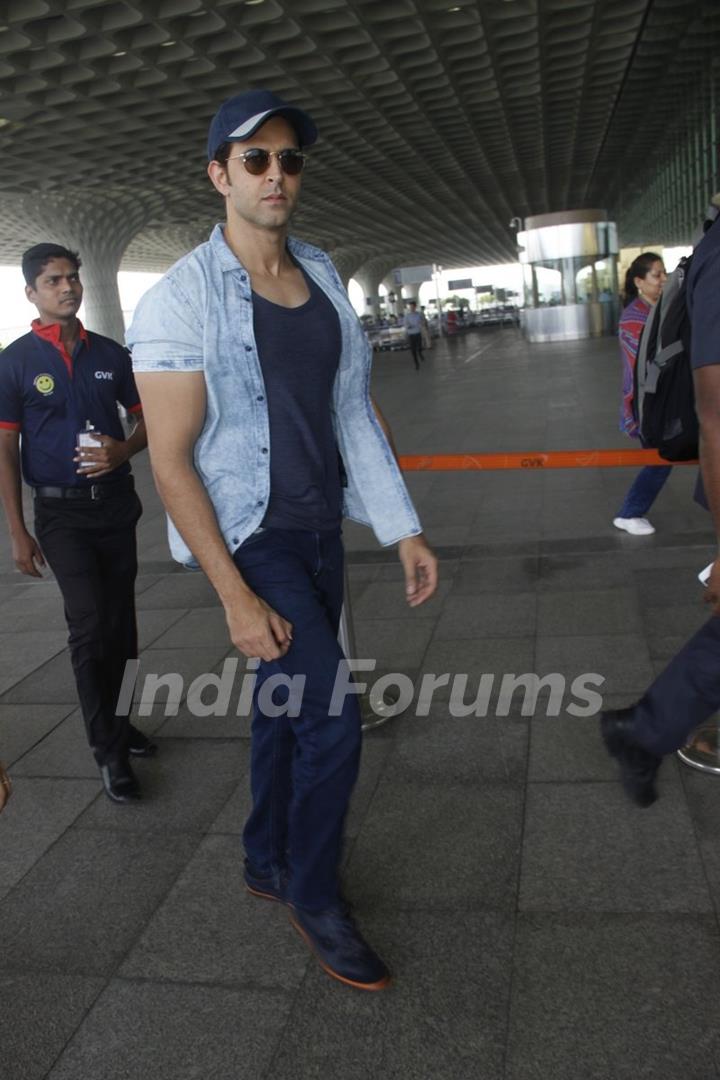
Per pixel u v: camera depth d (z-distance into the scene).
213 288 1.91
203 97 17.95
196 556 1.92
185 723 3.54
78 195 28.14
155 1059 1.91
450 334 40.09
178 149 22.97
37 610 5.30
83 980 2.17
